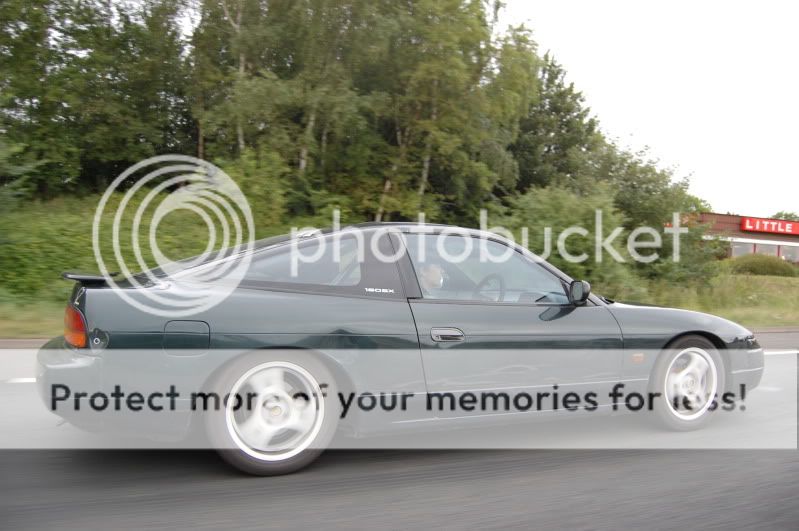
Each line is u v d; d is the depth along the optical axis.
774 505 3.27
